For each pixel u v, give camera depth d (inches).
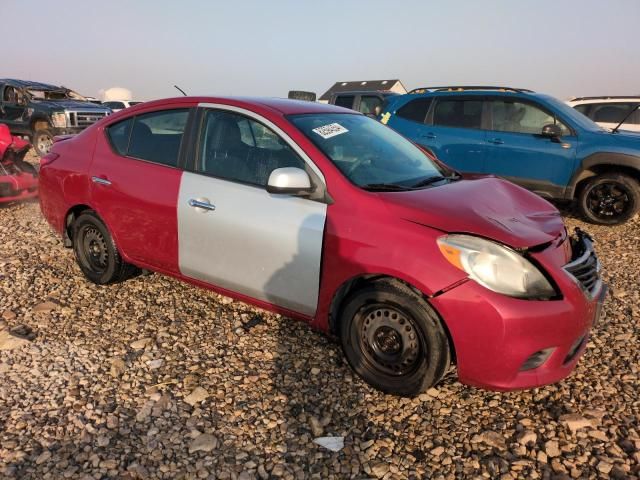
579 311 108.6
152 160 154.9
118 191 158.1
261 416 114.0
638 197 270.4
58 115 530.6
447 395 121.9
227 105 144.7
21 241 232.4
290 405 118.0
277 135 133.7
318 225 121.7
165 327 151.7
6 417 112.0
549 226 121.6
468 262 105.1
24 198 297.9
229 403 118.0
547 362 109.5
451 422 113.0
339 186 122.4
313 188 124.9
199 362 134.3
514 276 105.1
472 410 117.0
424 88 341.7
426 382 113.0
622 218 277.4
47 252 215.9
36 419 111.3
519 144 295.1
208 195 139.2
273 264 130.3
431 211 114.2
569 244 126.2
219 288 147.1
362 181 126.3
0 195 285.9
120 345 141.9
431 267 107.2
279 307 135.9
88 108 562.9
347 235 117.4
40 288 177.9
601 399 121.3
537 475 98.7
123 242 162.4
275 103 147.1
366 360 122.5
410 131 333.7
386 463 100.9
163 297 171.2
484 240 106.7
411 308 110.5
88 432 107.8
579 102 478.0
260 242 130.5
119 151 163.3
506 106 305.3
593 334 152.5
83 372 129.1
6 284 181.3
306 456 102.7
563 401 120.6
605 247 249.4
